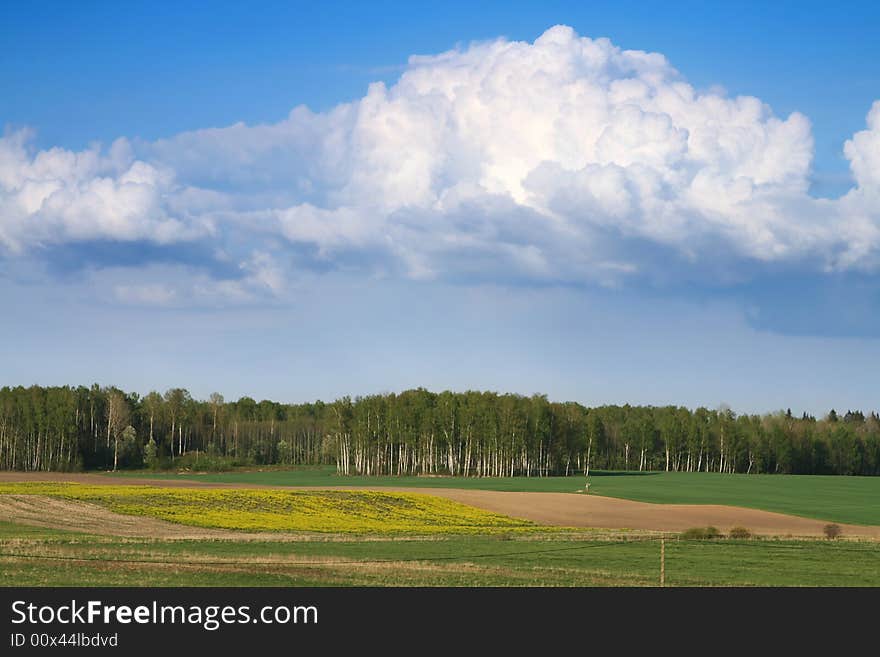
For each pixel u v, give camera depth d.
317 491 91.56
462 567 43.91
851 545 60.22
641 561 49.62
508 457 167.75
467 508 85.00
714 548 56.62
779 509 95.00
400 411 173.25
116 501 78.00
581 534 65.62
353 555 48.06
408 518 77.50
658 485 133.50
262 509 78.00
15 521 63.03
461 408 172.62
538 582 39.62
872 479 159.88
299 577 38.88
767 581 42.78
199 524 67.19
